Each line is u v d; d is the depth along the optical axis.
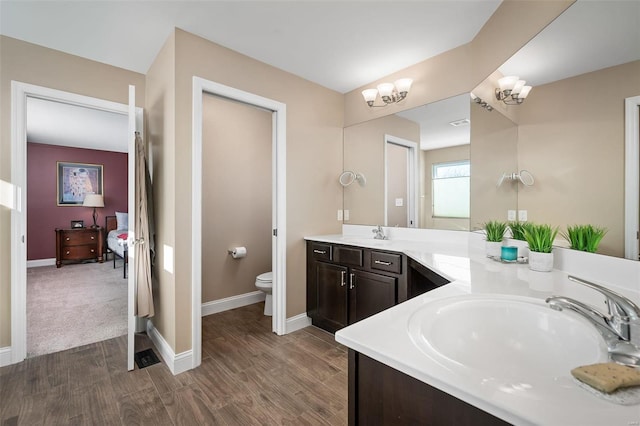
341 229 3.26
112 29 2.08
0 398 1.77
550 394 0.49
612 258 1.17
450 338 0.87
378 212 2.92
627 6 1.03
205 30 2.11
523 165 1.67
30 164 5.54
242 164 3.49
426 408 0.59
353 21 2.00
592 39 1.19
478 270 1.49
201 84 2.18
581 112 1.29
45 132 4.76
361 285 2.44
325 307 2.73
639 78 1.01
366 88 3.02
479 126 2.11
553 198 1.49
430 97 2.49
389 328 0.77
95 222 5.90
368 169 2.99
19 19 1.96
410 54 2.43
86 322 2.95
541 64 1.49
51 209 5.73
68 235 5.49
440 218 2.45
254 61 2.49
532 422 0.43
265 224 3.71
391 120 2.79
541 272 1.44
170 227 2.12
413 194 2.63
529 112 1.60
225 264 3.35
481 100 2.07
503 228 1.83
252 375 2.03
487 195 2.04
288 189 2.75
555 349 0.85
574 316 0.85
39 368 2.11
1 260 2.15
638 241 1.06
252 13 1.92
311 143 2.94
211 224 3.23
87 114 3.84
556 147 1.45
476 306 0.98
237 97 2.38
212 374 2.04
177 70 2.07
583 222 1.32
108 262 5.94
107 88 2.55
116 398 1.77
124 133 4.81
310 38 2.21
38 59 2.26
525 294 1.06
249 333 2.71
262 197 3.69
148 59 2.48
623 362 0.63
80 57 2.43
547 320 0.89
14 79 2.17
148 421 1.58
